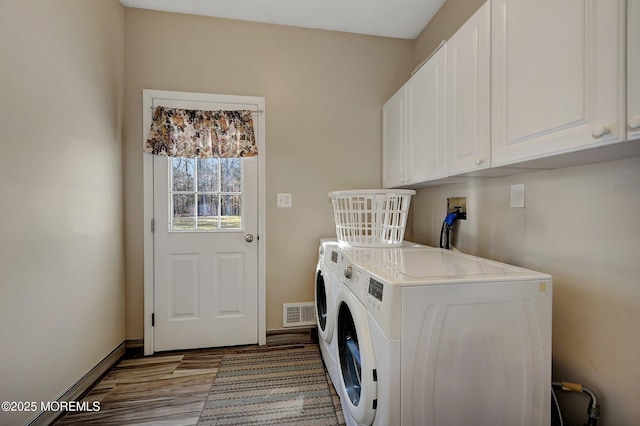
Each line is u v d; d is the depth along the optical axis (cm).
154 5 214
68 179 158
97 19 184
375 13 220
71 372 160
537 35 97
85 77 172
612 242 103
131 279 220
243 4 212
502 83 113
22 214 129
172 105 222
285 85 238
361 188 251
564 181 120
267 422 149
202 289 229
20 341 128
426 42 235
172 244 224
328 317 167
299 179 242
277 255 240
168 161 223
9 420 122
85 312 172
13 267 124
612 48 74
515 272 111
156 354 221
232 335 233
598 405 107
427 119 172
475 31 128
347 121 248
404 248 177
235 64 230
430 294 95
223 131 226
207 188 230
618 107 73
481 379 98
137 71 218
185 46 224
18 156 127
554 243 125
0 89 118
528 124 101
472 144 131
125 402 164
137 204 220
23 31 129
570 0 85
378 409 100
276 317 240
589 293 111
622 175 99
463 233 187
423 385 95
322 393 172
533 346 101
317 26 238
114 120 204
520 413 101
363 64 250
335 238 239
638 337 96
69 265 159
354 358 131
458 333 97
